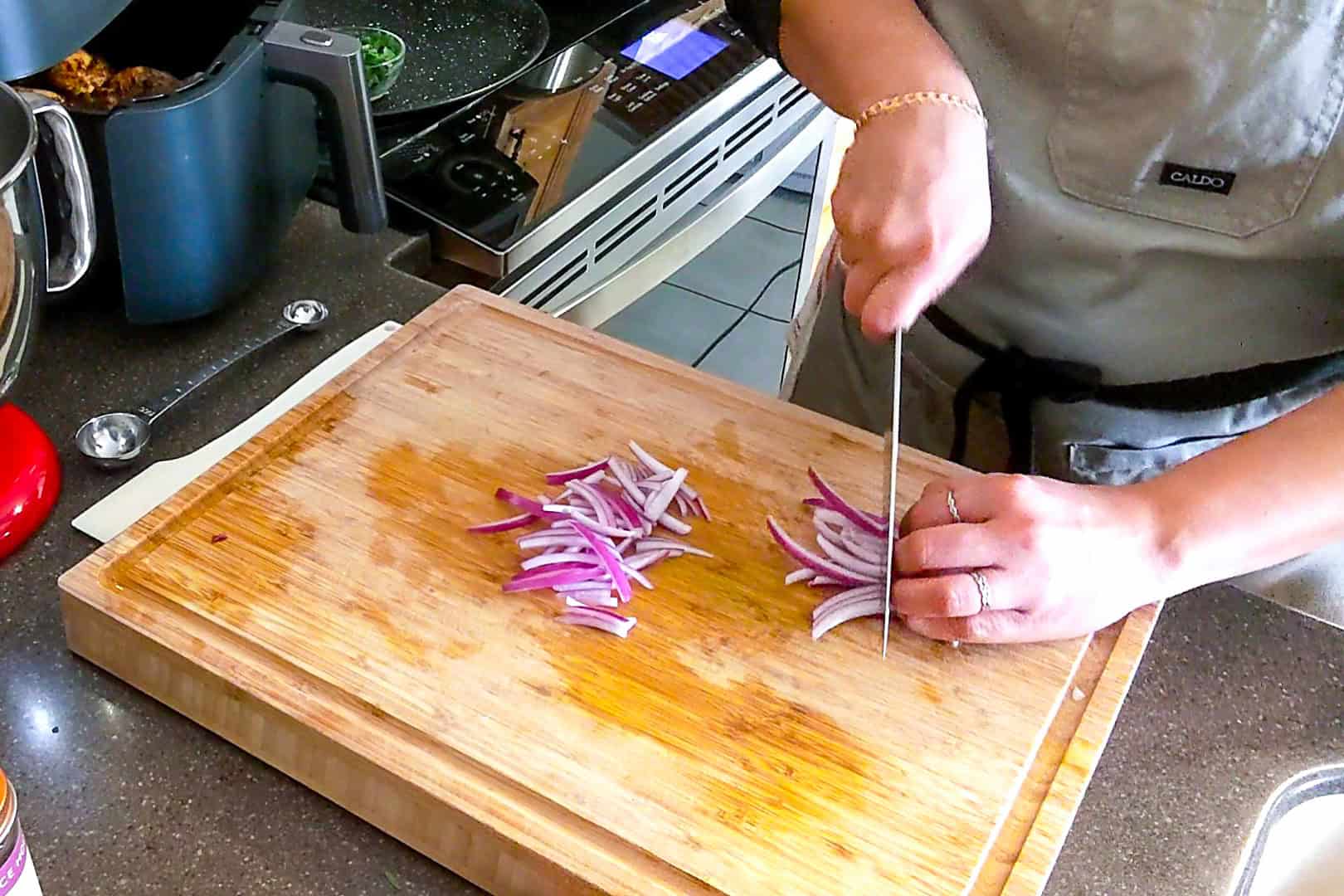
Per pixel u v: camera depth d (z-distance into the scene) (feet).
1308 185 2.37
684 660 2.09
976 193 2.15
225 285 2.75
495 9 4.21
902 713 2.05
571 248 3.57
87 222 2.25
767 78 4.30
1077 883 1.92
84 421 2.54
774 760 1.95
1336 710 2.24
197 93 2.45
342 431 2.44
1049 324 2.71
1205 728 2.19
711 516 2.37
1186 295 2.56
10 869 1.45
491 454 2.44
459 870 1.90
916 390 2.99
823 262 3.38
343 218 2.82
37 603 2.19
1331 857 2.32
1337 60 2.25
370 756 1.86
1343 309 2.51
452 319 2.76
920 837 1.87
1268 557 2.14
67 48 2.18
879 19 2.40
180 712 2.05
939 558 2.09
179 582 2.10
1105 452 2.78
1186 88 2.35
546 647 2.08
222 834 1.89
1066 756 2.01
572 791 1.86
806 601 2.23
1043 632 2.13
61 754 1.97
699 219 4.23
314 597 2.11
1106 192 2.53
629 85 4.01
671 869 1.79
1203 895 1.93
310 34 2.63
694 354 4.78
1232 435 2.74
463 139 3.62
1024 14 2.47
